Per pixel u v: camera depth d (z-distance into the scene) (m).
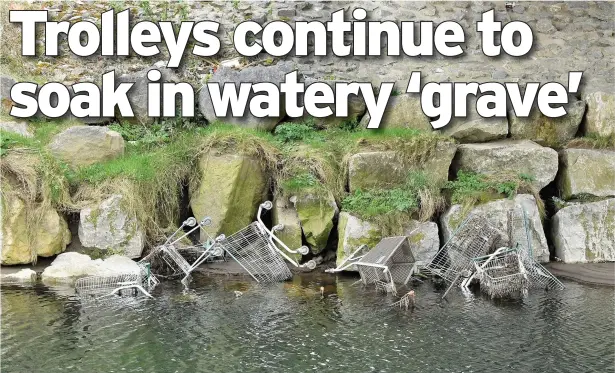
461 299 7.97
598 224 9.75
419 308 7.58
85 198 9.39
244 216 9.81
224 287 8.43
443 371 5.80
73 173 9.61
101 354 6.12
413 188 9.66
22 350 6.20
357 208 9.41
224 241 9.20
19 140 9.59
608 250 9.70
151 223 9.49
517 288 8.14
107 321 7.02
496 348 6.34
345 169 9.92
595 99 10.78
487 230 8.84
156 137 10.75
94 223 9.13
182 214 10.03
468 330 6.82
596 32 12.08
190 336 6.60
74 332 6.68
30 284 8.41
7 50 11.62
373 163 9.79
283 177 9.89
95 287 8.20
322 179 9.79
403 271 8.66
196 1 12.18
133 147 10.52
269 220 10.09
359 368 5.86
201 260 9.05
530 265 8.57
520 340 6.54
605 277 8.94
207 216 9.70
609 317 7.23
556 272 9.21
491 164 10.16
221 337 6.58
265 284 8.60
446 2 12.01
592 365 5.94
